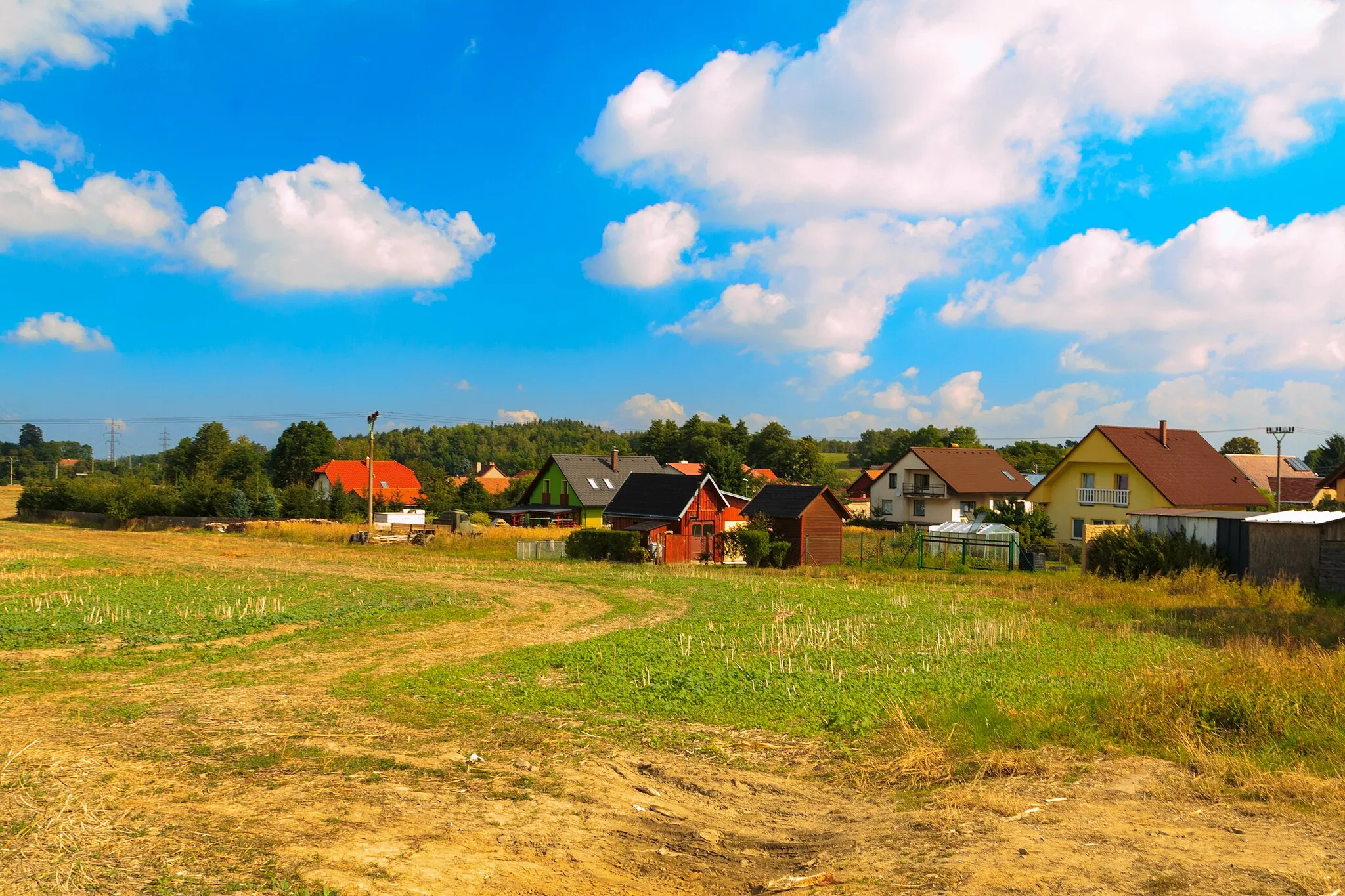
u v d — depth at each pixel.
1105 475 42.47
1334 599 20.61
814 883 5.17
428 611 19.02
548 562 33.59
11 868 4.96
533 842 5.91
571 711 9.94
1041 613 18.80
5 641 13.80
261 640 14.91
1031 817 6.26
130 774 7.21
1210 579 22.98
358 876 5.11
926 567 33.03
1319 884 4.85
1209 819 6.15
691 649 14.20
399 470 83.81
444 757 8.08
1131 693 9.35
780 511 36.72
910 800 6.82
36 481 73.31
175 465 93.25
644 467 59.19
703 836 6.16
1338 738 7.80
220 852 5.42
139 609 17.77
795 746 8.49
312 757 7.97
